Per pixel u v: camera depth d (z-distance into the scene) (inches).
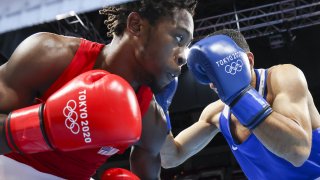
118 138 55.5
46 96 69.5
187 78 392.2
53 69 68.2
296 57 382.9
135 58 68.3
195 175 494.0
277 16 369.4
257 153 104.1
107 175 79.1
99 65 71.6
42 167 70.7
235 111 88.8
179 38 66.0
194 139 127.7
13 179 68.5
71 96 56.6
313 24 363.9
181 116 426.3
